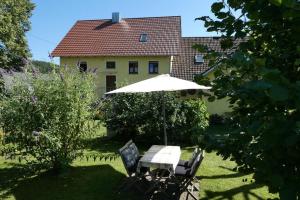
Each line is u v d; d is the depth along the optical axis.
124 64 28.58
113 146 11.84
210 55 2.32
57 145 7.30
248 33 2.32
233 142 2.07
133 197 6.62
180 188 6.65
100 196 6.68
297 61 1.75
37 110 7.34
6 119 7.41
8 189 7.03
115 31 30.53
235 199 6.53
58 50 29.47
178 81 8.23
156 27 30.19
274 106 1.55
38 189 7.07
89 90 8.09
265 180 1.55
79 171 8.37
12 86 7.67
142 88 7.64
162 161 6.47
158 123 11.79
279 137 1.29
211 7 2.35
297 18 1.73
